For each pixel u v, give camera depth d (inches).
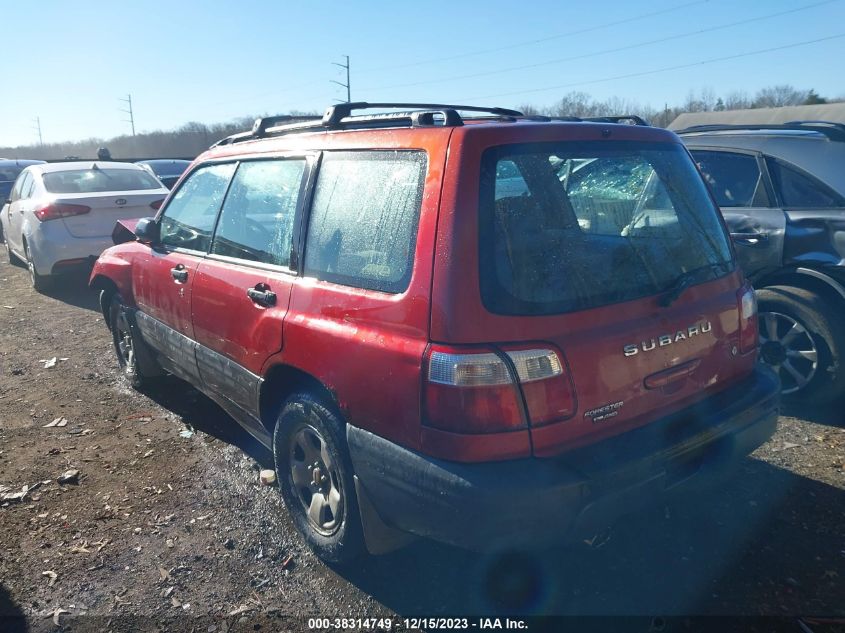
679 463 102.5
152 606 114.7
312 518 126.9
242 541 132.6
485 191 95.3
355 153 117.0
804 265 175.2
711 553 122.3
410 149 105.1
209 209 161.2
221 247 152.1
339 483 115.6
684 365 107.7
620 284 102.8
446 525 93.1
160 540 133.3
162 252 178.7
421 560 124.8
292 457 130.5
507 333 91.4
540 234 98.2
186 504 146.5
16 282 402.3
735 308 118.5
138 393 213.6
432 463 94.2
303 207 124.8
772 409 118.6
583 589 114.7
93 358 251.1
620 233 108.1
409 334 97.1
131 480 157.6
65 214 327.6
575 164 106.0
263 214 138.5
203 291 151.9
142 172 386.6
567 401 93.7
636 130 117.3
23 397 213.3
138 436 181.8
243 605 114.5
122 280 200.1
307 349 115.5
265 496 148.8
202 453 170.9
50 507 146.4
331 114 127.2
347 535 115.2
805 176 181.8
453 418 91.2
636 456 97.0
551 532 91.1
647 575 117.3
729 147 199.9
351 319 107.5
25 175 402.6
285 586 119.1
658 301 105.3
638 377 101.0
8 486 155.6
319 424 117.4
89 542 133.2
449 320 92.0
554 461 93.2
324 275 117.0
